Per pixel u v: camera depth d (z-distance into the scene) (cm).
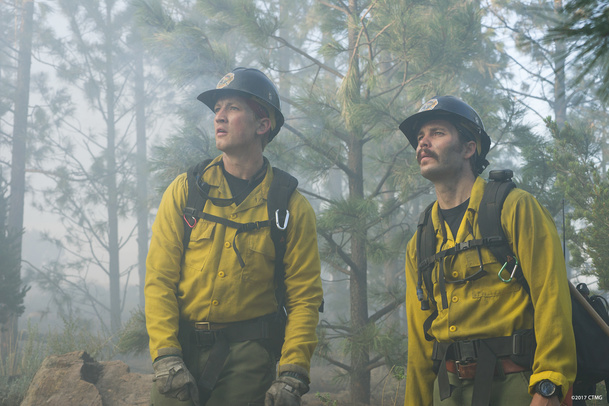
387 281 1199
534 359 185
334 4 805
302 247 225
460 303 202
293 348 212
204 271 214
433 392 228
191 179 224
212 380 205
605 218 563
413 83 746
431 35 636
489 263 199
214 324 213
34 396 411
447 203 218
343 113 669
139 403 412
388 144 944
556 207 702
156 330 205
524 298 195
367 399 680
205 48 674
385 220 766
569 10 127
